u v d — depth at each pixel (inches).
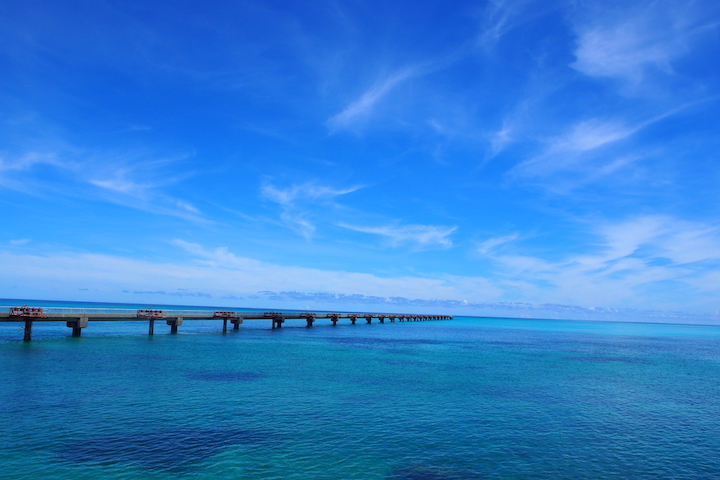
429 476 556.4
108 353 1454.2
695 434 764.6
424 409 865.5
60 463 559.8
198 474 540.7
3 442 619.5
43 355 1362.0
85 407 797.2
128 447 618.2
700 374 1528.1
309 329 3250.5
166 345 1763.0
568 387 1156.5
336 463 587.2
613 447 682.8
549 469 588.4
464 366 1497.3
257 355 1569.9
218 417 765.9
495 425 773.3
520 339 3275.1
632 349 2623.0
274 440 663.1
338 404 881.5
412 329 4124.0
